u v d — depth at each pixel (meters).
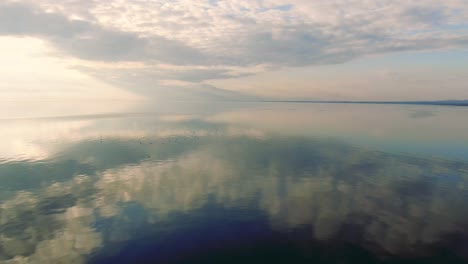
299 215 18.36
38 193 22.34
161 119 78.12
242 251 14.49
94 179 25.66
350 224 17.11
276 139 46.50
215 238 15.66
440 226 16.75
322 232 16.20
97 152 36.09
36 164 30.27
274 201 20.64
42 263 13.66
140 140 44.69
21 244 15.27
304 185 24.08
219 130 56.47
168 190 23.02
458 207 19.34
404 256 13.97
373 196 21.45
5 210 19.28
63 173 27.38
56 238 15.84
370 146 40.12
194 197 21.53
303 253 14.28
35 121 69.44
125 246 15.00
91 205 20.12
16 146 39.16
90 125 62.31
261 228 16.69
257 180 25.47
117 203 20.50
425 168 28.67
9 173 27.17
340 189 23.02
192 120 76.50
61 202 20.64
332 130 56.09
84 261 13.84
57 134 49.38
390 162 31.17
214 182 25.00
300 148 39.41
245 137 48.44
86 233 16.34
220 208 19.50
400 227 16.73
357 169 28.69
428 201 20.39
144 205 20.09
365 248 14.63
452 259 13.70
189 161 32.16
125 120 74.19
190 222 17.52
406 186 23.56
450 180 24.88
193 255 14.19
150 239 15.64
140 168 29.27
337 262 13.55
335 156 34.34
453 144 40.34
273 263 13.52
